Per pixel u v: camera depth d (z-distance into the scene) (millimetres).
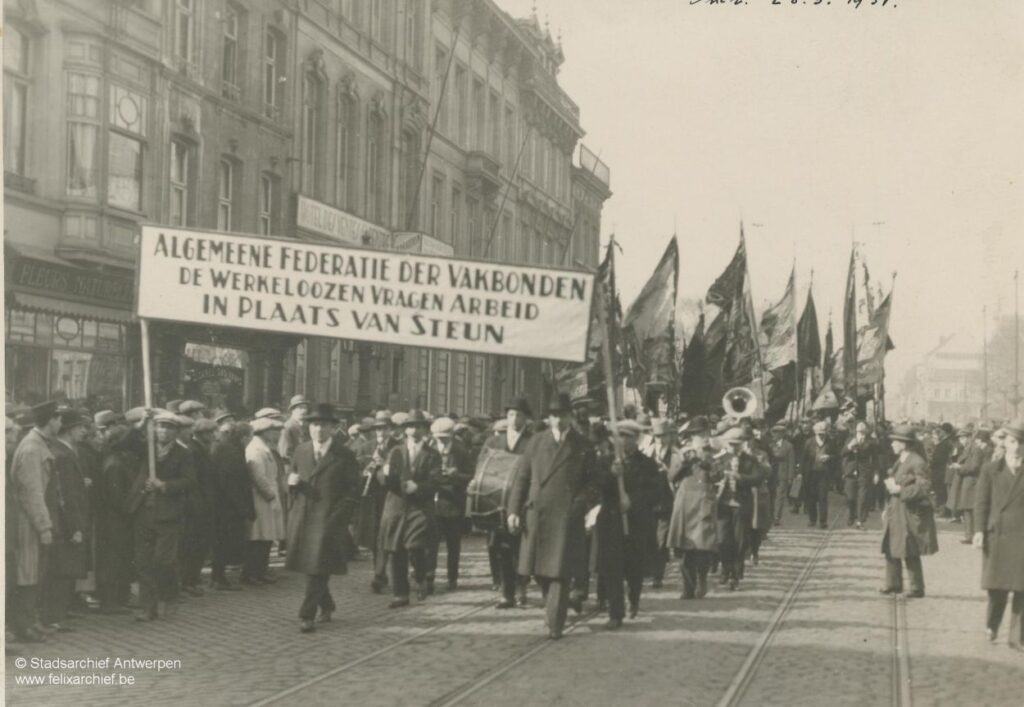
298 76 30125
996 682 9289
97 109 21203
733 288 25781
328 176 31938
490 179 41750
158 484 11641
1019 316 35625
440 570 16266
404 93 36750
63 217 20719
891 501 14148
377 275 11086
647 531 12367
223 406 24766
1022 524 10734
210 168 25719
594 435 12703
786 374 30219
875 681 9266
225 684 9000
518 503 11391
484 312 10984
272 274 11211
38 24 20109
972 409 71125
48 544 10609
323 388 30578
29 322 19688
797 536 22281
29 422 11930
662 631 11492
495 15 41688
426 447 12945
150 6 23266
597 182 51344
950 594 14391
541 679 9203
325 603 11773
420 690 8797
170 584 11836
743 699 8594
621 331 23391
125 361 22250
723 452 14969
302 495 11305
